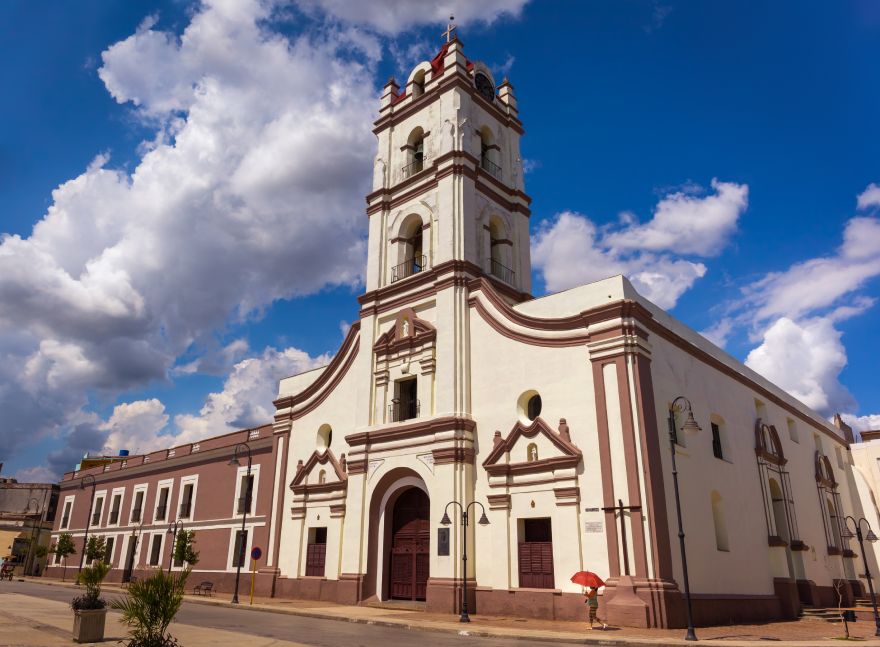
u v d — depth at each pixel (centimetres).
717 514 2534
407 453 2734
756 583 2606
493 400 2614
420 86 3528
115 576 4619
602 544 2147
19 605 2273
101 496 5184
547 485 2327
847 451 4528
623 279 2397
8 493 6656
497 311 2703
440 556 2466
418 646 1491
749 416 3067
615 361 2283
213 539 3859
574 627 1969
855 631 2203
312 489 3131
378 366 3019
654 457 2183
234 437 4009
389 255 3234
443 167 3058
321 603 2783
